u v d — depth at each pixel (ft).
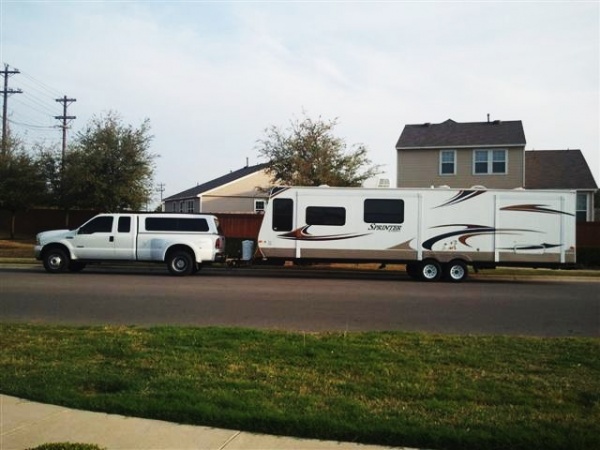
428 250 63.82
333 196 64.85
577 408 17.06
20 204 101.65
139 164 99.60
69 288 49.70
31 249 96.07
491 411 16.74
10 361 22.16
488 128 110.11
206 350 24.21
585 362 22.82
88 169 96.48
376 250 64.34
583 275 72.02
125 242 65.21
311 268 78.02
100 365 21.67
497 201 63.62
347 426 15.25
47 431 15.49
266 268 77.41
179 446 14.57
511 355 23.97
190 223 65.82
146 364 21.81
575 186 103.35
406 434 14.83
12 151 106.22
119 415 16.63
